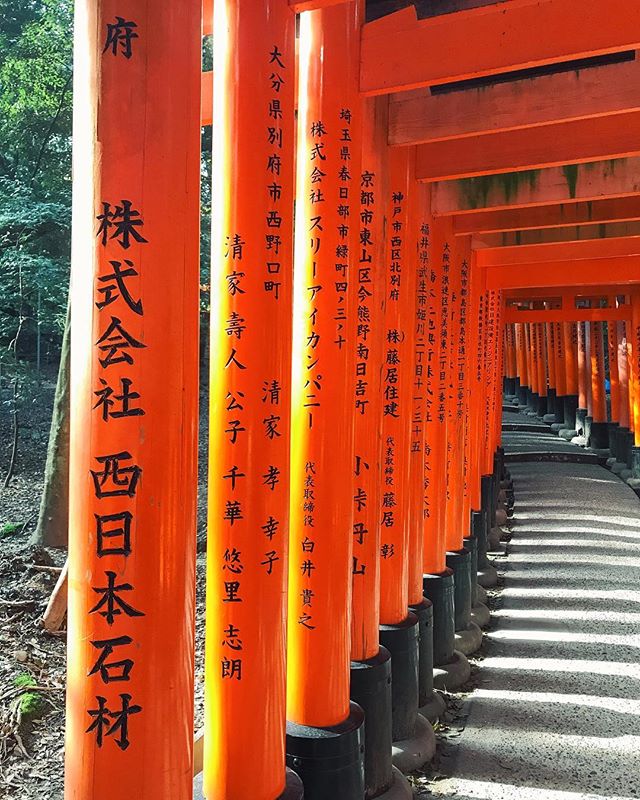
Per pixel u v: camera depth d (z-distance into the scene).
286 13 2.99
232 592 2.99
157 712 2.10
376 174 4.13
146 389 2.07
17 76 8.92
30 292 8.80
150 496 2.08
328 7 3.54
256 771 2.98
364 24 3.59
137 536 2.06
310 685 3.56
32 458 9.63
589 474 15.71
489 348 11.12
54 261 8.30
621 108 3.96
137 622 2.07
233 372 3.00
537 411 24.67
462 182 5.59
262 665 2.99
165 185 2.08
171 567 2.12
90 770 2.07
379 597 4.50
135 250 2.05
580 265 10.23
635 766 4.59
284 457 3.08
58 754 3.79
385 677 4.09
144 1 2.03
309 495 3.58
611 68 3.98
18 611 5.19
